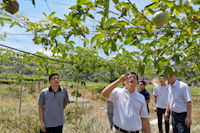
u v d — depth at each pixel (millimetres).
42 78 12531
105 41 1367
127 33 1383
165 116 3209
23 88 11938
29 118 4551
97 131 3967
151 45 1556
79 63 3367
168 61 1355
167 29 1521
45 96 2438
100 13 1171
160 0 1141
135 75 1953
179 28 1501
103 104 8219
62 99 2549
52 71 3256
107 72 4840
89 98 9828
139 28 1398
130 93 1940
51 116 2402
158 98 3805
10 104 6238
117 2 1164
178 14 1413
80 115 5273
